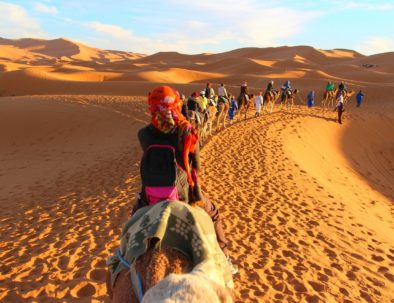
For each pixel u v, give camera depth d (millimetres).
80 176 17969
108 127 30234
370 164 28203
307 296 7777
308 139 26844
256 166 17297
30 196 15148
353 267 9320
